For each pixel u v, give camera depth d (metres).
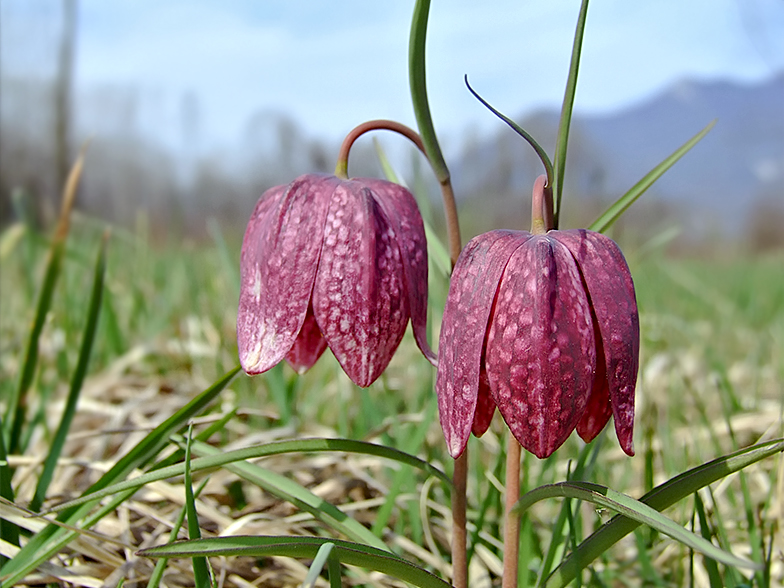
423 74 0.14
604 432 0.18
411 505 0.21
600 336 0.12
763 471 0.25
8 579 0.15
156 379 0.33
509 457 0.15
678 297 0.61
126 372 0.36
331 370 0.32
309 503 0.16
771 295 0.62
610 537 0.14
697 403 0.26
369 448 0.14
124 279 0.52
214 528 0.20
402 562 0.13
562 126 0.14
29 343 0.21
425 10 0.13
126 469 0.17
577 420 0.12
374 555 0.13
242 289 0.15
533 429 0.12
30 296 0.37
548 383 0.12
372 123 0.15
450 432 0.13
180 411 0.16
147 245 0.55
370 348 0.14
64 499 0.20
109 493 0.14
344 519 0.16
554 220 0.14
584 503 0.23
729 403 0.33
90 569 0.17
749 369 0.42
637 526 0.13
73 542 0.16
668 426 0.26
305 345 0.17
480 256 0.13
